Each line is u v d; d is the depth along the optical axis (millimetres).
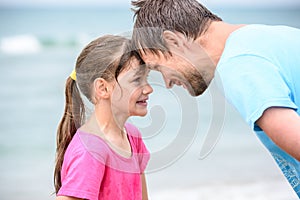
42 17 48594
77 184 3475
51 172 12820
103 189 3576
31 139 16406
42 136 16844
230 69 3172
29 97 22406
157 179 10234
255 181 10773
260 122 3072
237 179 10828
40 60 32344
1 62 31641
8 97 22391
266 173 11391
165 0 3559
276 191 10242
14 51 36281
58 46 37312
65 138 3844
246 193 10086
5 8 51969
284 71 3189
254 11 62250
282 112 3010
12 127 17906
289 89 3186
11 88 24219
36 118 19062
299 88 3205
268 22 62312
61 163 3881
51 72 28281
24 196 11062
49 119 19031
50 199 10977
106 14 50125
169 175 10359
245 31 3318
